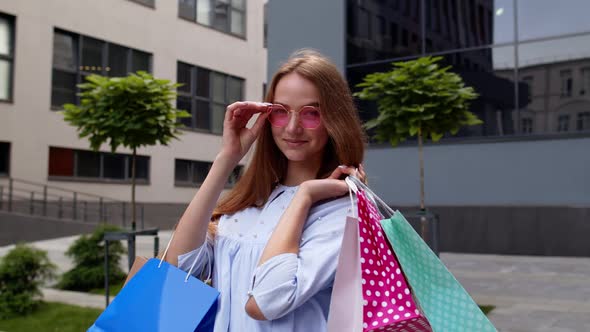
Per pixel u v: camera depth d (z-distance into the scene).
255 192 1.57
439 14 11.16
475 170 10.77
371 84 6.14
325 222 1.34
